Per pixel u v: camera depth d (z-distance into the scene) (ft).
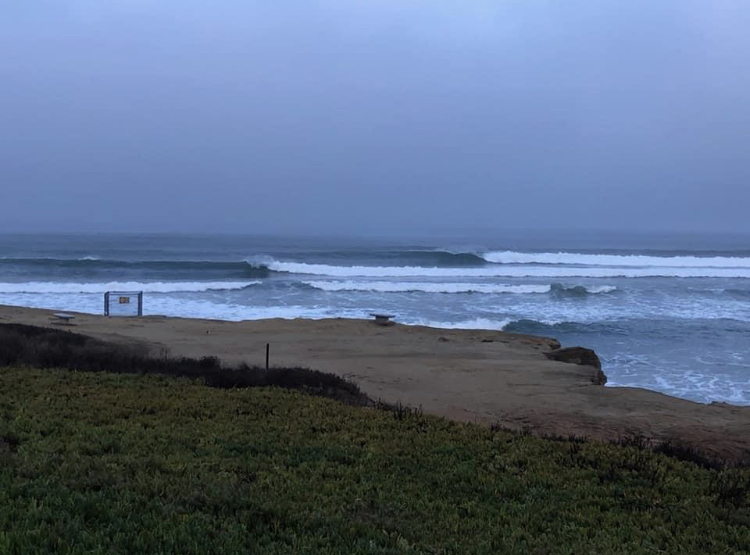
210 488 17.85
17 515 14.55
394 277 156.87
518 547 16.08
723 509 20.54
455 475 22.58
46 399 28.86
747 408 44.91
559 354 65.92
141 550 13.39
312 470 21.44
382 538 15.62
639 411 42.52
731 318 103.86
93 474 18.04
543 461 25.43
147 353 54.19
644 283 149.18
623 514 19.72
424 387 49.06
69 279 146.72
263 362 55.77
